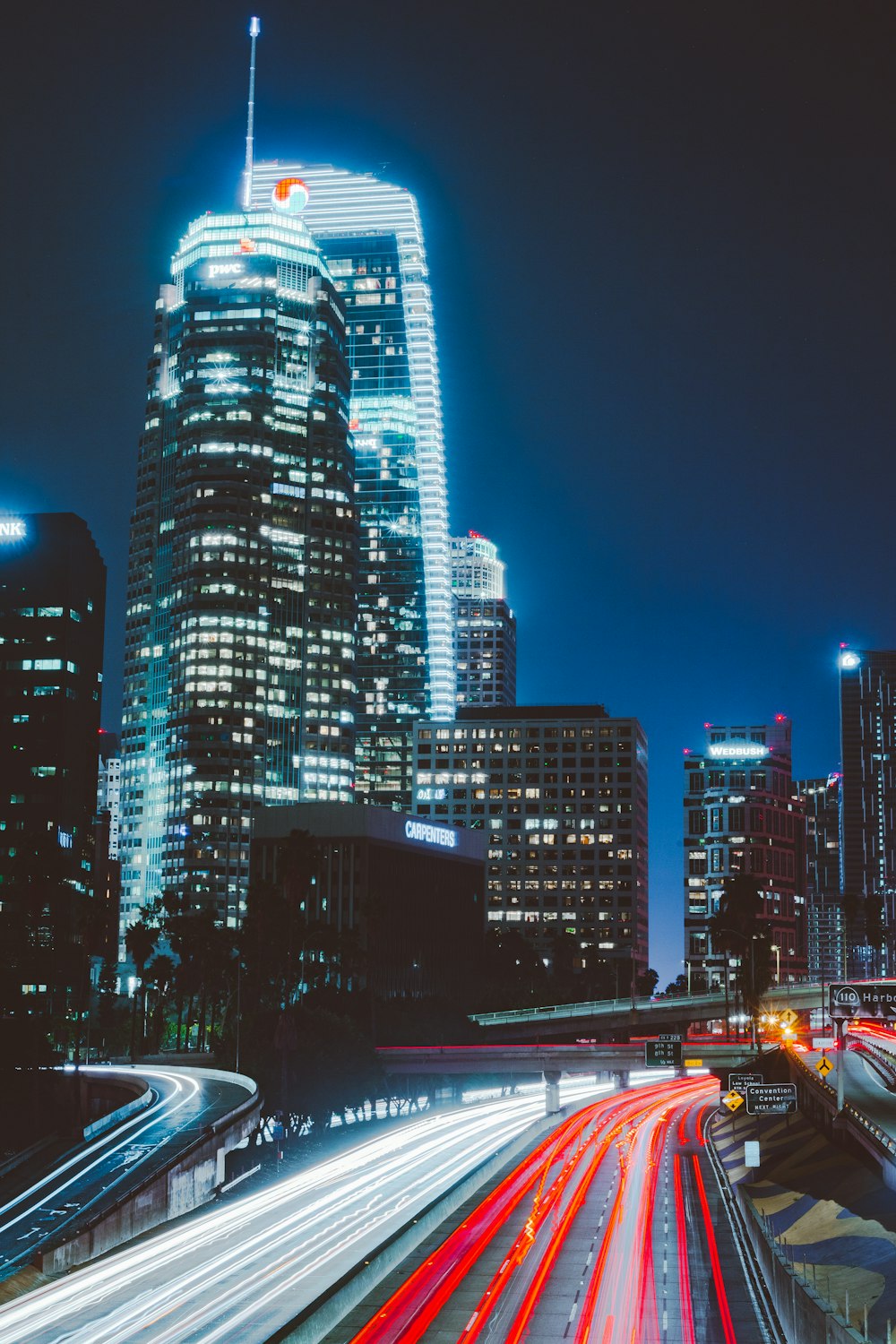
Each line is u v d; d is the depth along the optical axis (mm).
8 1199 105000
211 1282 68562
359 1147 129625
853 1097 123125
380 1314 60344
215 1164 118875
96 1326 60469
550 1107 156000
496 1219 83375
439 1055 178125
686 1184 97375
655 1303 61844
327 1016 181250
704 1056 177625
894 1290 62188
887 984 102562
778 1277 61125
